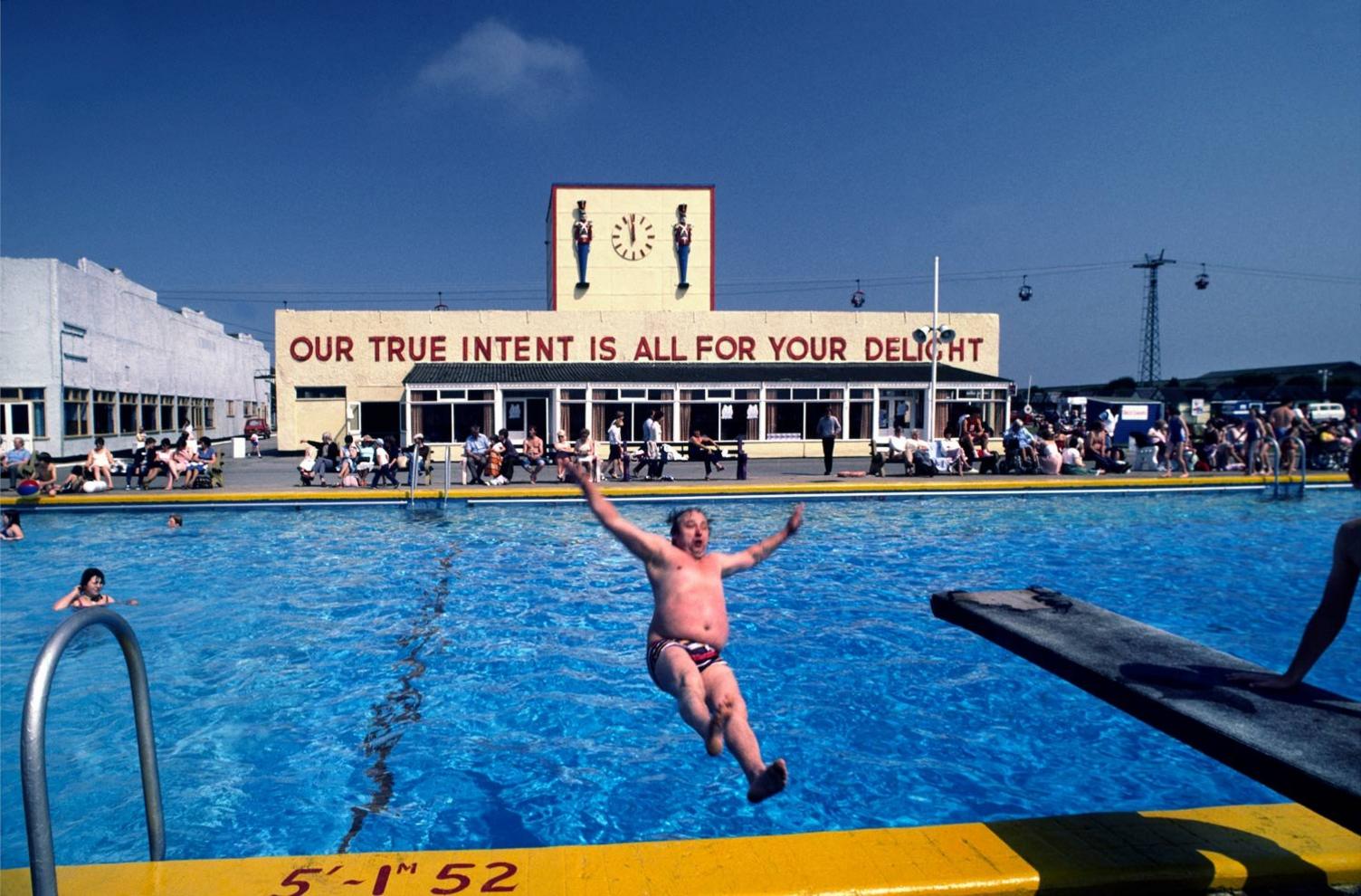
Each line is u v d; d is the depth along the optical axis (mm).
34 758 2600
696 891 3037
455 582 10609
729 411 28328
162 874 3156
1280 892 3162
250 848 4523
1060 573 11008
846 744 5844
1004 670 7324
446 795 5152
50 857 2633
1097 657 4004
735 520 15305
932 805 4980
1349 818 2473
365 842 4598
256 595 9938
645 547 4078
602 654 7824
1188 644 4270
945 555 12148
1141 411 29141
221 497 16500
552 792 5191
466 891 3043
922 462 21172
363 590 10188
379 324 29406
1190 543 13055
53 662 2725
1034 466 21391
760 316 30875
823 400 28719
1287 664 7367
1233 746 2955
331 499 16734
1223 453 21422
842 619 8852
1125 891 3145
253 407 62906
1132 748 5773
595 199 31766
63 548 12828
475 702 6648
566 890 3039
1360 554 3244
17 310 27078
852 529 14414
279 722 6242
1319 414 47281
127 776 5355
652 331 30562
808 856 3281
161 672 7266
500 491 17141
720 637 4027
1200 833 3488
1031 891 3117
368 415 29484
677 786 5258
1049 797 5082
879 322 31375
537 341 30109
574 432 27953
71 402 28891
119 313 33594
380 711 6457
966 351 31734
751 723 6203
